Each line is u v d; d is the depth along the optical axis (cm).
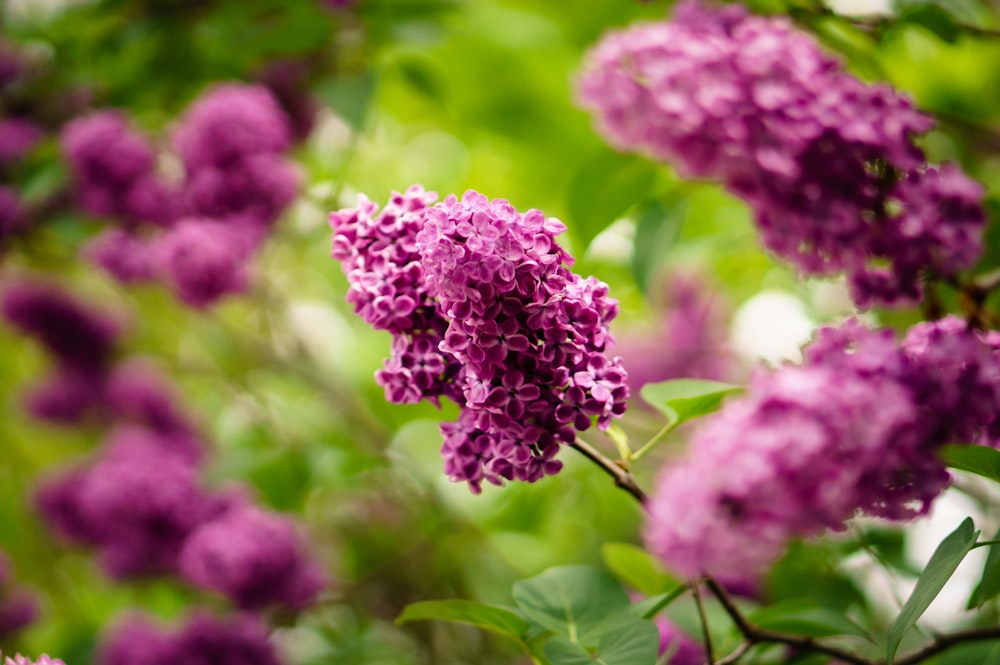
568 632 93
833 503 91
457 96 177
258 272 169
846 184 103
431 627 172
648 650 89
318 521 184
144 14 143
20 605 160
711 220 162
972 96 144
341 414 181
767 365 97
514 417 84
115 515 150
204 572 136
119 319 189
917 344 95
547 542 162
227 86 138
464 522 162
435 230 84
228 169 130
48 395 184
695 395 96
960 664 95
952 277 103
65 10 144
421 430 175
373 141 171
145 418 181
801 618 98
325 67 147
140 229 139
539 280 84
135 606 178
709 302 175
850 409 91
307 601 140
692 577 94
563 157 178
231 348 195
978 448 88
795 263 106
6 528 214
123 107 151
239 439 184
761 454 91
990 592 92
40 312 180
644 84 108
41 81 154
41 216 149
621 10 161
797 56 105
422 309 88
